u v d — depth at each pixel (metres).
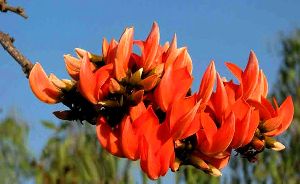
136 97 0.53
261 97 0.61
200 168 0.56
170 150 0.54
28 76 0.57
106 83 0.54
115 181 1.84
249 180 2.07
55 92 0.56
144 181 1.74
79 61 0.57
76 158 1.88
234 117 0.54
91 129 1.91
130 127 0.53
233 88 0.59
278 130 0.61
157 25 0.56
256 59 0.59
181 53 0.56
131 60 0.56
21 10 0.57
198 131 0.55
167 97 0.54
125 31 0.55
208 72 0.55
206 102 0.55
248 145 0.59
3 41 0.55
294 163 2.21
